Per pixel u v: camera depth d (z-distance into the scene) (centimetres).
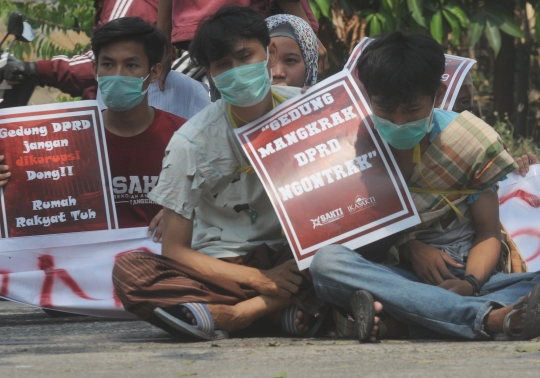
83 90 1180
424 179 777
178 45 1134
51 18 1759
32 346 723
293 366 573
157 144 941
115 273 753
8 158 907
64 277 902
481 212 791
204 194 805
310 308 770
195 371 562
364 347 666
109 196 914
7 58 1141
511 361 565
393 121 735
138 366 588
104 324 936
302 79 999
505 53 1967
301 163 761
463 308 698
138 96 919
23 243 904
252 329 808
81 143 914
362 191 754
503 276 781
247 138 769
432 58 721
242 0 1100
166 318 726
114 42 917
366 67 730
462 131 768
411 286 711
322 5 1558
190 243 790
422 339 729
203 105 1063
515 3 1759
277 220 805
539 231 964
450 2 1634
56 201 909
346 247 737
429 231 795
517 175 979
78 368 583
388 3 1602
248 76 755
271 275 769
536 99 2238
